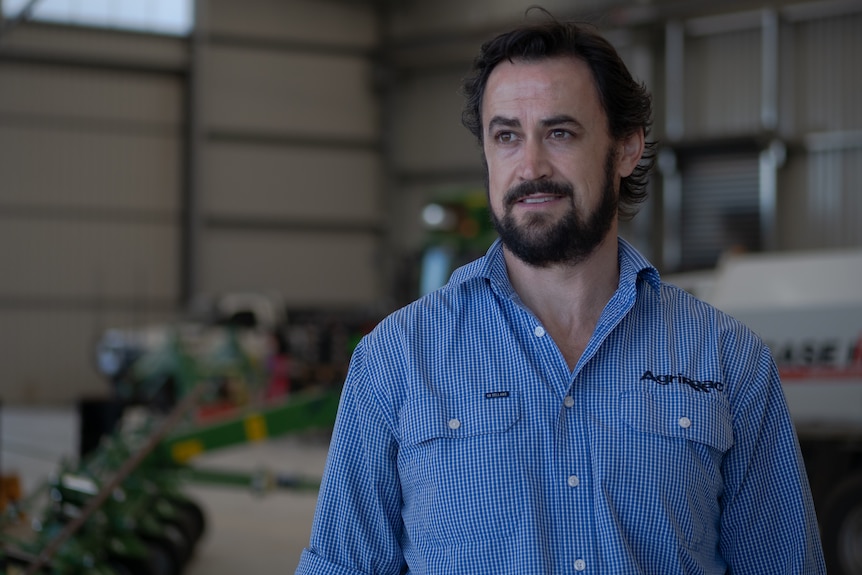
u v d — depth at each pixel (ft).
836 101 43.52
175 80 52.80
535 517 4.71
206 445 17.35
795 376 16.55
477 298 5.05
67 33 51.01
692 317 5.08
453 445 4.82
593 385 4.85
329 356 38.60
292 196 54.60
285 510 24.63
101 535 14.76
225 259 53.62
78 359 51.57
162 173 52.70
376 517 5.10
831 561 15.26
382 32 55.57
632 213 5.82
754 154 44.16
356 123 55.52
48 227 51.31
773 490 5.08
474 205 36.37
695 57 46.09
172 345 36.70
